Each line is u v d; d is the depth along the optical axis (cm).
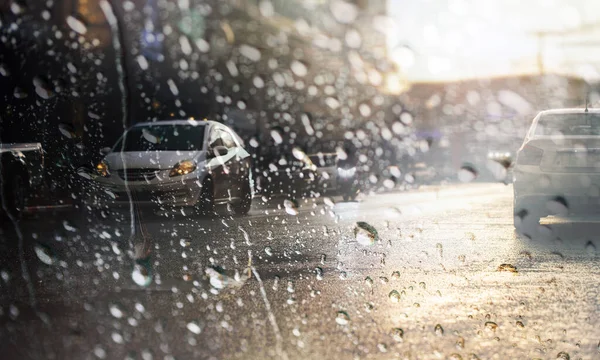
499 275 550
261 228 856
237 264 597
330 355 340
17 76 945
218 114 1734
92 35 1083
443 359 336
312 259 624
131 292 481
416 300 461
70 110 945
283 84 1847
